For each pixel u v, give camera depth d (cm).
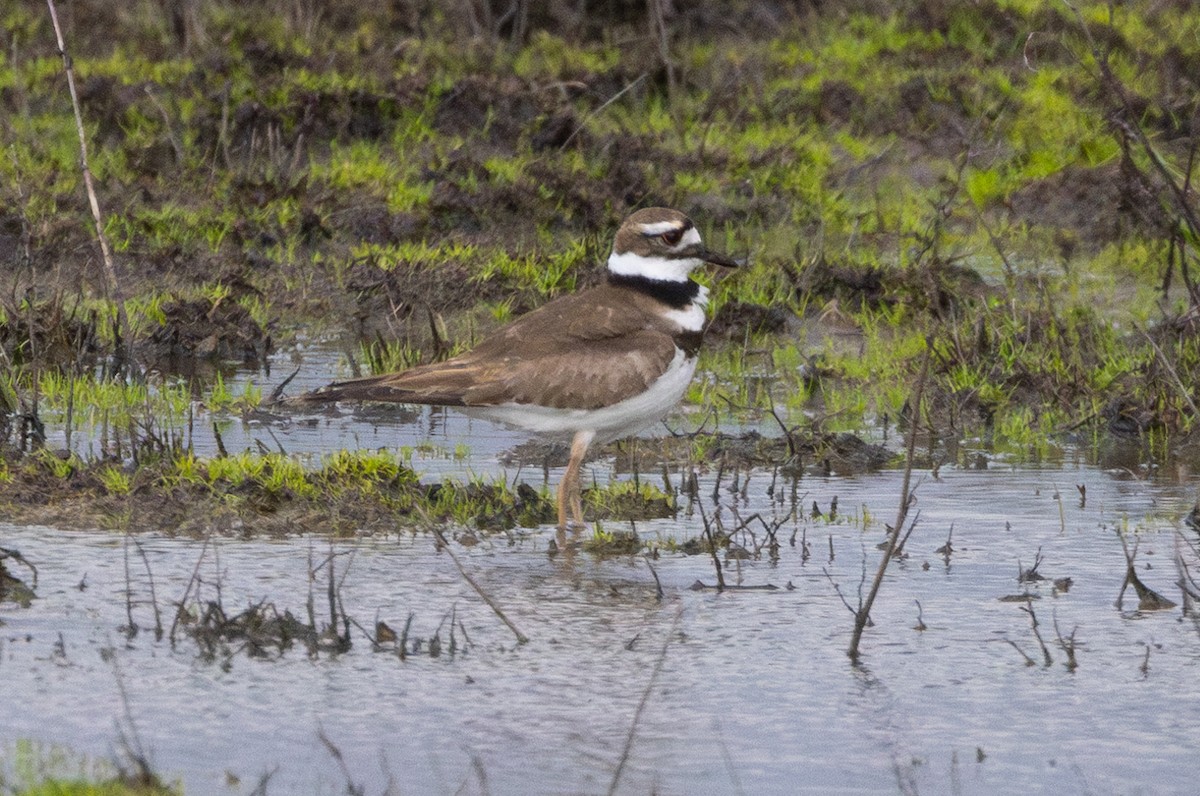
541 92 2112
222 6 2259
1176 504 1251
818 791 768
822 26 2378
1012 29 2281
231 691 868
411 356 1595
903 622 993
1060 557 1119
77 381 1464
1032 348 1628
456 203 1894
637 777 779
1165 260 1844
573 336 1188
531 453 1384
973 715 859
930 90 2164
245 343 1631
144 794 729
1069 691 891
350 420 1466
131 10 2269
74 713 833
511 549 1127
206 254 1794
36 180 1847
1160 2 2322
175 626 935
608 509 1221
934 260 1798
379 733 822
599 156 2023
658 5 2258
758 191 1986
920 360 1609
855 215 1961
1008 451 1424
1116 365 1570
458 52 2227
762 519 1184
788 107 2192
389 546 1120
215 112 2016
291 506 1181
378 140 2047
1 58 2108
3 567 1013
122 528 1134
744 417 1503
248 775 770
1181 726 848
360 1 2311
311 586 998
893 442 1443
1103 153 2012
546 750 807
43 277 1712
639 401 1194
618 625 978
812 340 1717
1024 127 2097
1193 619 996
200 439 1366
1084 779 785
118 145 1992
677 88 2230
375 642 940
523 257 1809
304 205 1869
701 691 882
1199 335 1564
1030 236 1934
